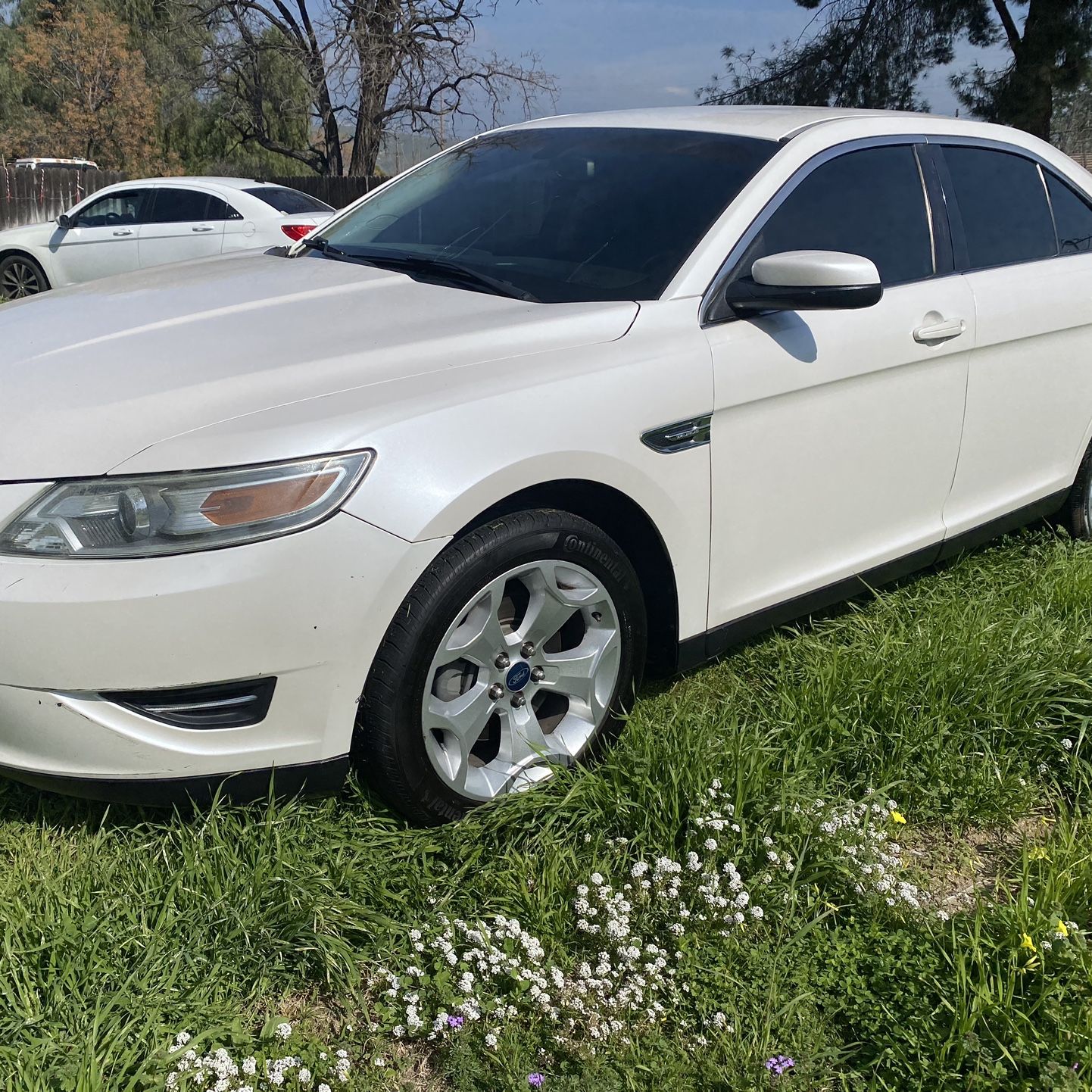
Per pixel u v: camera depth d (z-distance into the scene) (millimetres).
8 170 19953
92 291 3154
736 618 3029
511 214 3344
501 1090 1914
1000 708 3041
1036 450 3928
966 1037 1961
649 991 2125
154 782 2209
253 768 2260
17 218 20219
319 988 2127
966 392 3514
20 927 2074
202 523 2096
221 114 29750
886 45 18781
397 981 2061
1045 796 2910
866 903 2359
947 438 3506
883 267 3299
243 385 2316
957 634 3271
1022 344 3674
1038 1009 2059
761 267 2793
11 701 2131
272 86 27578
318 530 2148
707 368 2744
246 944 2102
